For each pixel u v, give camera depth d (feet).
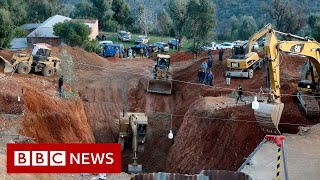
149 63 171.63
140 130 104.73
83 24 196.65
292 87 102.12
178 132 108.17
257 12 317.83
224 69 137.49
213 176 53.11
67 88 120.67
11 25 172.76
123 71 156.15
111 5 295.48
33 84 114.32
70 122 100.83
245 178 52.85
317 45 82.28
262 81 120.16
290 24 197.16
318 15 209.36
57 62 127.13
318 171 65.67
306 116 86.74
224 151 85.92
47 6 294.46
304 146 75.20
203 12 177.58
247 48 87.20
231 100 107.14
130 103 130.31
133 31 289.94
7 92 97.40
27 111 94.32
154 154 108.58
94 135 115.75
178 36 204.85
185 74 147.13
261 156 70.23
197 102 109.09
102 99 131.03
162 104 130.31
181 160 95.91
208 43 182.80
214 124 94.02
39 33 203.00
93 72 152.87
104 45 197.36
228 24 314.96
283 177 63.46
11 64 119.34
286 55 138.00
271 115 74.64
